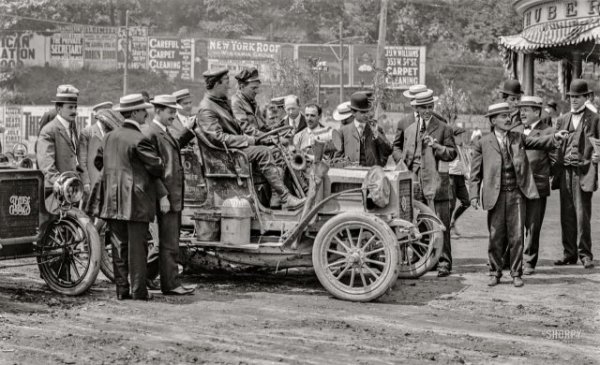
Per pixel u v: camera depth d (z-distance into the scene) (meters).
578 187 10.16
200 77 52.69
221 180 8.56
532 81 23.52
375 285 7.73
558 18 22.00
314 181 8.21
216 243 8.45
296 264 8.38
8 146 50.22
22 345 5.90
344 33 57.00
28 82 53.06
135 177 7.66
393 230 8.51
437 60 55.34
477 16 58.81
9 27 54.16
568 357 5.82
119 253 7.79
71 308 7.31
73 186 8.04
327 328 6.59
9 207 7.72
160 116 8.12
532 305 7.73
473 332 6.55
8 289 8.24
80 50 53.62
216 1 56.97
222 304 7.59
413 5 58.34
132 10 57.06
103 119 9.22
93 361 5.50
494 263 8.88
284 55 52.62
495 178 8.75
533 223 9.61
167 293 8.12
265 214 8.48
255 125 9.23
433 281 9.12
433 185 9.49
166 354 5.70
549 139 8.85
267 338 6.20
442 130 9.63
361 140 9.73
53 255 7.97
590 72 35.91
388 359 5.65
